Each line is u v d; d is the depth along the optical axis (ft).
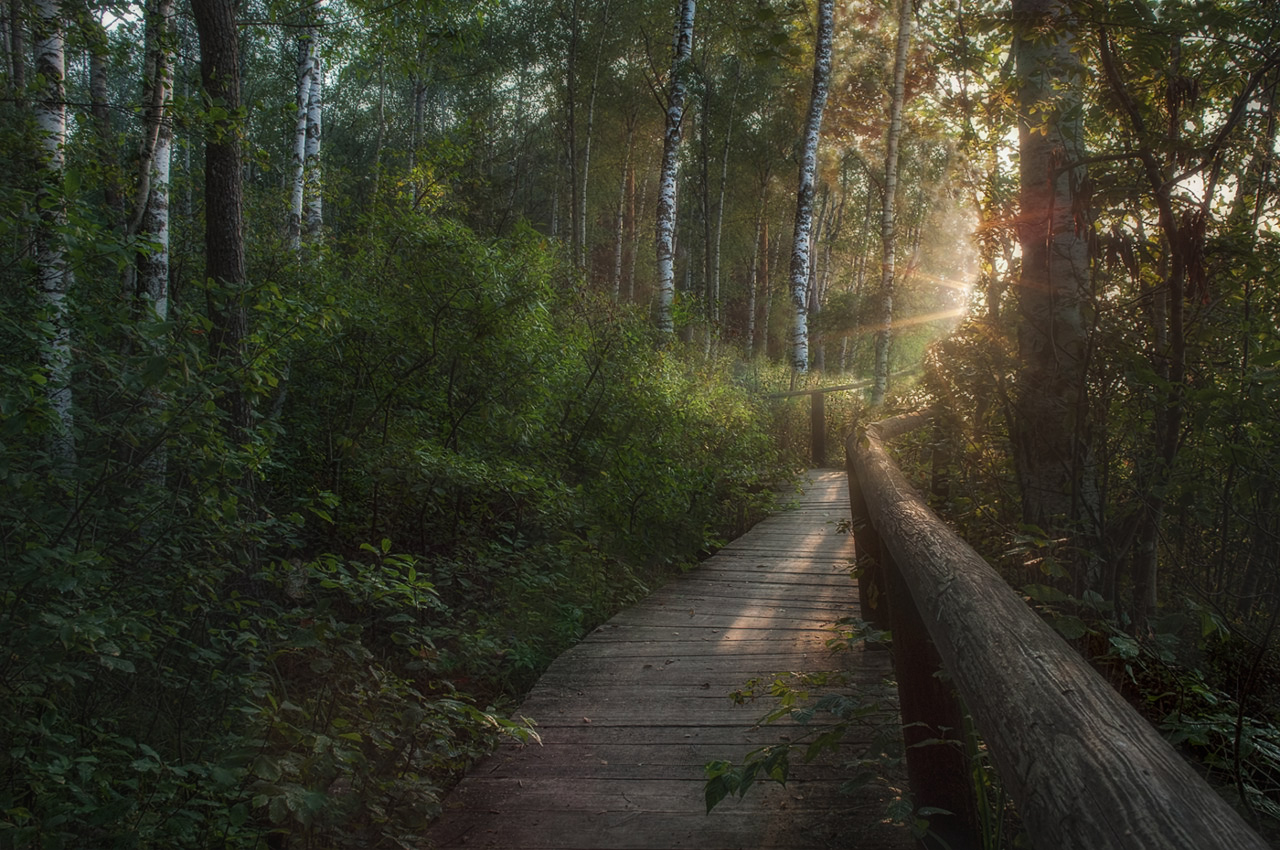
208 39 17.65
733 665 14.84
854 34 66.95
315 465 20.52
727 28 13.79
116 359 10.82
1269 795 8.04
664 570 22.97
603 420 25.61
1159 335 11.41
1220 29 10.30
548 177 97.35
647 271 104.42
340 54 32.58
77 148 19.70
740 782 7.50
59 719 8.95
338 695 10.53
